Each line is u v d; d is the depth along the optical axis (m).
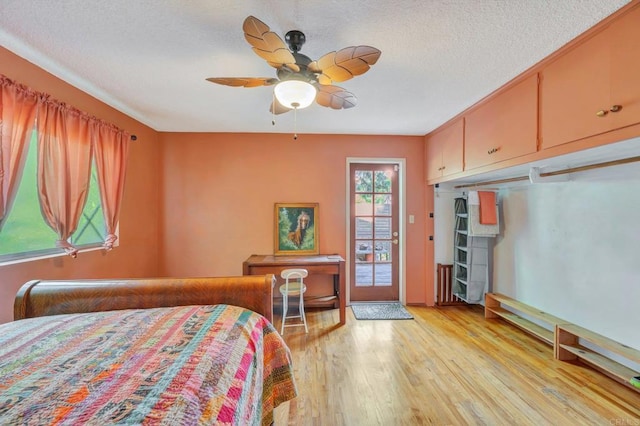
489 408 1.84
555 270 2.71
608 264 2.22
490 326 3.14
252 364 1.17
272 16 1.46
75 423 0.71
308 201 3.76
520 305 3.01
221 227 3.68
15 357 1.03
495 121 2.37
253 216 3.71
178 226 3.64
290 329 3.06
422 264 3.86
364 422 1.73
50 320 1.37
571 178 2.49
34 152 1.98
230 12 1.43
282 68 1.48
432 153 3.62
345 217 3.79
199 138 3.65
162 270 3.63
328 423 1.72
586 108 1.57
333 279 3.74
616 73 1.41
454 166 3.06
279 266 3.19
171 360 1.02
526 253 3.07
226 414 0.84
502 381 2.12
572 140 1.66
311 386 2.07
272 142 3.72
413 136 3.83
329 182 3.77
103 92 2.41
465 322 3.25
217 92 2.41
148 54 1.83
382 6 1.38
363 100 2.57
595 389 2.02
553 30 1.55
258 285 1.69
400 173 3.87
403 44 1.70
